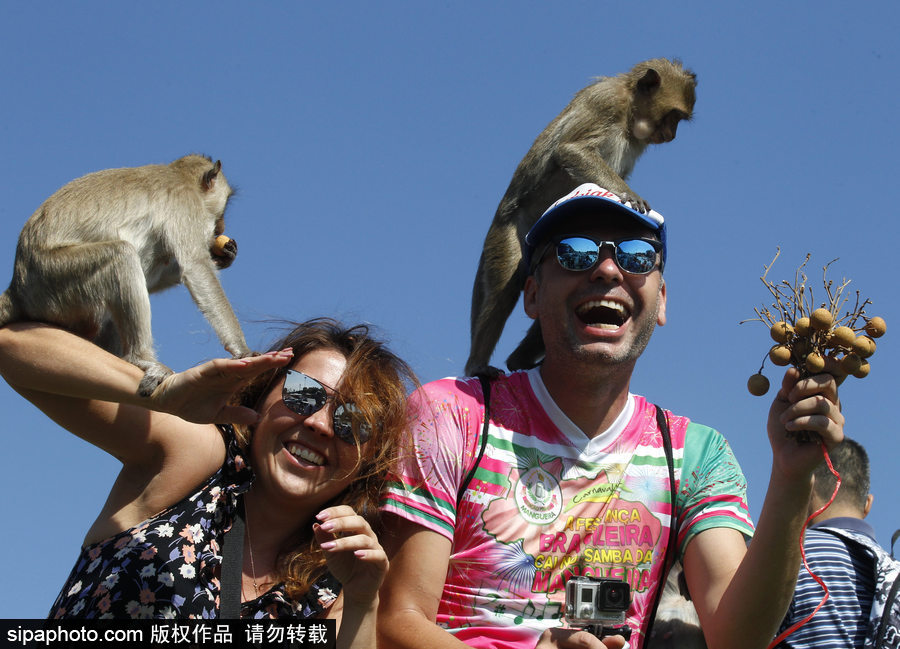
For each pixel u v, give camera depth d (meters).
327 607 2.61
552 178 3.65
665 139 3.78
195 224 3.34
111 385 2.58
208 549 2.58
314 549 2.64
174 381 2.52
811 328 2.50
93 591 2.54
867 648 2.78
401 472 2.65
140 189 3.28
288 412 2.66
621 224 2.74
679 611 2.77
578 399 2.70
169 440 2.62
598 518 2.66
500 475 2.66
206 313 3.29
